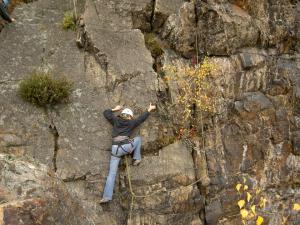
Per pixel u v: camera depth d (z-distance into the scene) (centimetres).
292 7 1020
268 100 922
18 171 638
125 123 789
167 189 793
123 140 775
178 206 795
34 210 573
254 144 882
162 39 962
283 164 887
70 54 899
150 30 980
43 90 809
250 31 958
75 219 633
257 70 941
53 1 997
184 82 891
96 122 821
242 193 845
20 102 814
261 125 898
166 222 782
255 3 999
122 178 789
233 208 834
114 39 910
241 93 920
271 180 872
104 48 889
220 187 837
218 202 828
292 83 946
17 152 764
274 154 888
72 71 875
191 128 872
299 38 1002
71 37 929
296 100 934
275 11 1002
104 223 741
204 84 893
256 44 973
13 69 859
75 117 820
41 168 671
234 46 949
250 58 944
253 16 995
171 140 848
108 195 751
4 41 895
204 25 948
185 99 875
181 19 943
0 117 791
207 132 871
